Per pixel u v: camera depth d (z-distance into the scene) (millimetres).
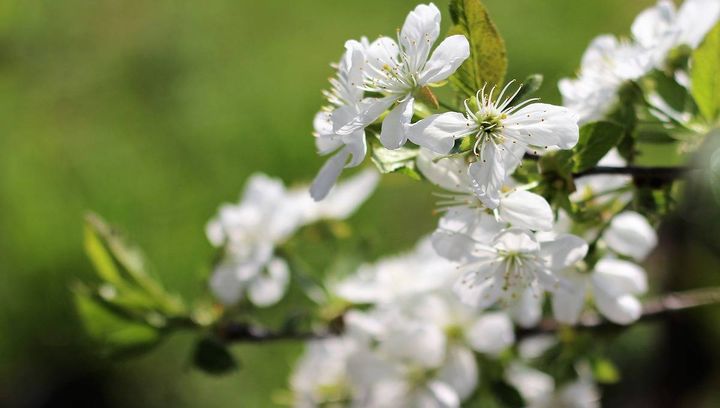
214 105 1112
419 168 358
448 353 434
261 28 1187
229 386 861
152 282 438
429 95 349
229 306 443
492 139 349
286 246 458
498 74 354
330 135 353
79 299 431
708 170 363
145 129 1107
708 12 390
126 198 1031
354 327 435
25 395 897
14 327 938
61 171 1066
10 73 1210
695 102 380
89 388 894
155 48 1202
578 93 385
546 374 441
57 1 1271
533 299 428
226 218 458
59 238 999
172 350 890
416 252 470
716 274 542
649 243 400
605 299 398
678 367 616
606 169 367
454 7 353
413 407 431
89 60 1211
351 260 468
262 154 1052
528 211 348
